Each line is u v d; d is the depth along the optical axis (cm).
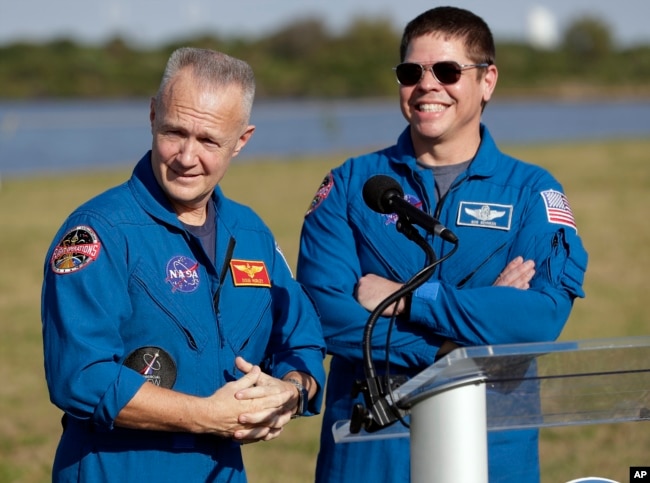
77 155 3025
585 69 8256
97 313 299
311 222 399
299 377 331
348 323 368
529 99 7338
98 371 294
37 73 6862
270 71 7475
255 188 2056
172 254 316
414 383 249
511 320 356
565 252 375
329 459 376
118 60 7225
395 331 364
